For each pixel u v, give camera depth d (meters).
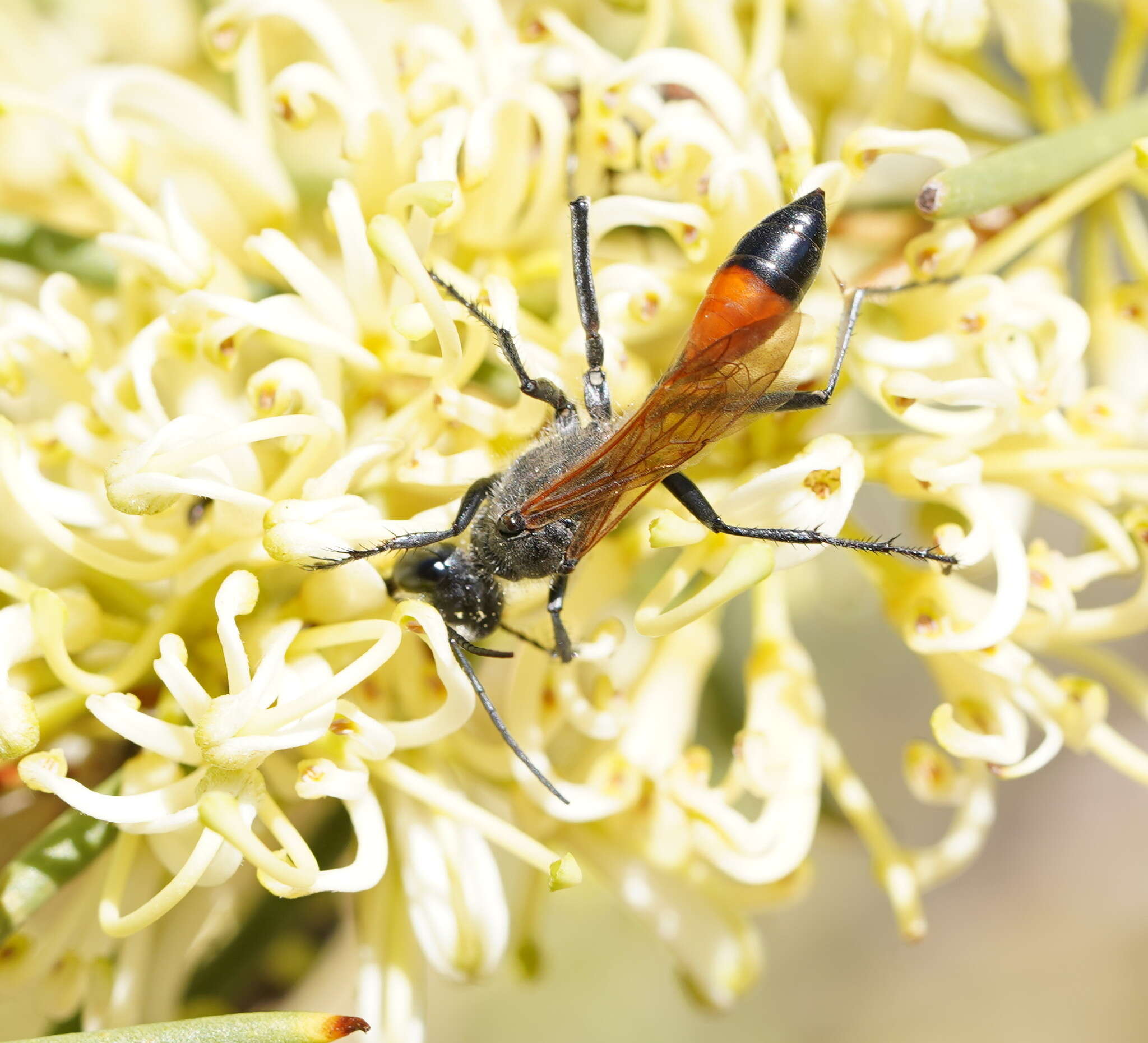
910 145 0.11
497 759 0.12
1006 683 0.11
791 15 0.12
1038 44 0.12
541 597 0.12
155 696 0.11
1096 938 0.22
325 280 0.11
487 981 0.12
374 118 0.11
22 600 0.11
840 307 0.12
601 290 0.11
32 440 0.11
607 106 0.12
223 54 0.12
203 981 0.12
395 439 0.11
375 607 0.11
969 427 0.11
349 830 0.12
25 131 0.12
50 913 0.12
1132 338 0.12
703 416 0.12
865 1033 0.21
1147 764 0.11
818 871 0.22
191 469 0.11
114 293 0.12
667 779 0.12
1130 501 0.12
